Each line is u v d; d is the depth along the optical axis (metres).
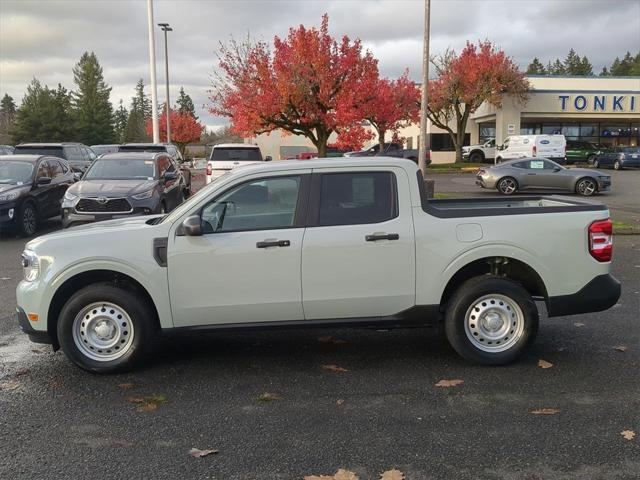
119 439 3.86
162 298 4.90
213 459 3.59
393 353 5.52
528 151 34.47
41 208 13.45
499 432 3.91
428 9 15.83
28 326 4.96
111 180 12.09
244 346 5.76
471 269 5.25
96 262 4.86
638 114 43.19
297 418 4.15
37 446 3.77
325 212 4.97
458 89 40.25
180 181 14.47
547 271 5.04
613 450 3.66
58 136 75.38
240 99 17.38
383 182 5.02
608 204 18.97
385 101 19.02
